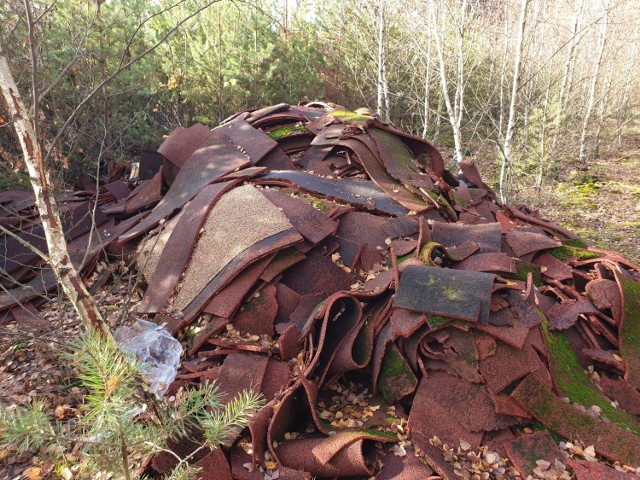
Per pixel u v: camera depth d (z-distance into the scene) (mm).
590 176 12812
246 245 3812
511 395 2826
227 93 9430
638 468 2637
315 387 2984
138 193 5543
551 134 12406
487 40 14703
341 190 4609
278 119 5766
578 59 17406
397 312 3174
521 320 3086
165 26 9344
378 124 5406
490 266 3648
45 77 5027
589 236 8250
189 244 4031
